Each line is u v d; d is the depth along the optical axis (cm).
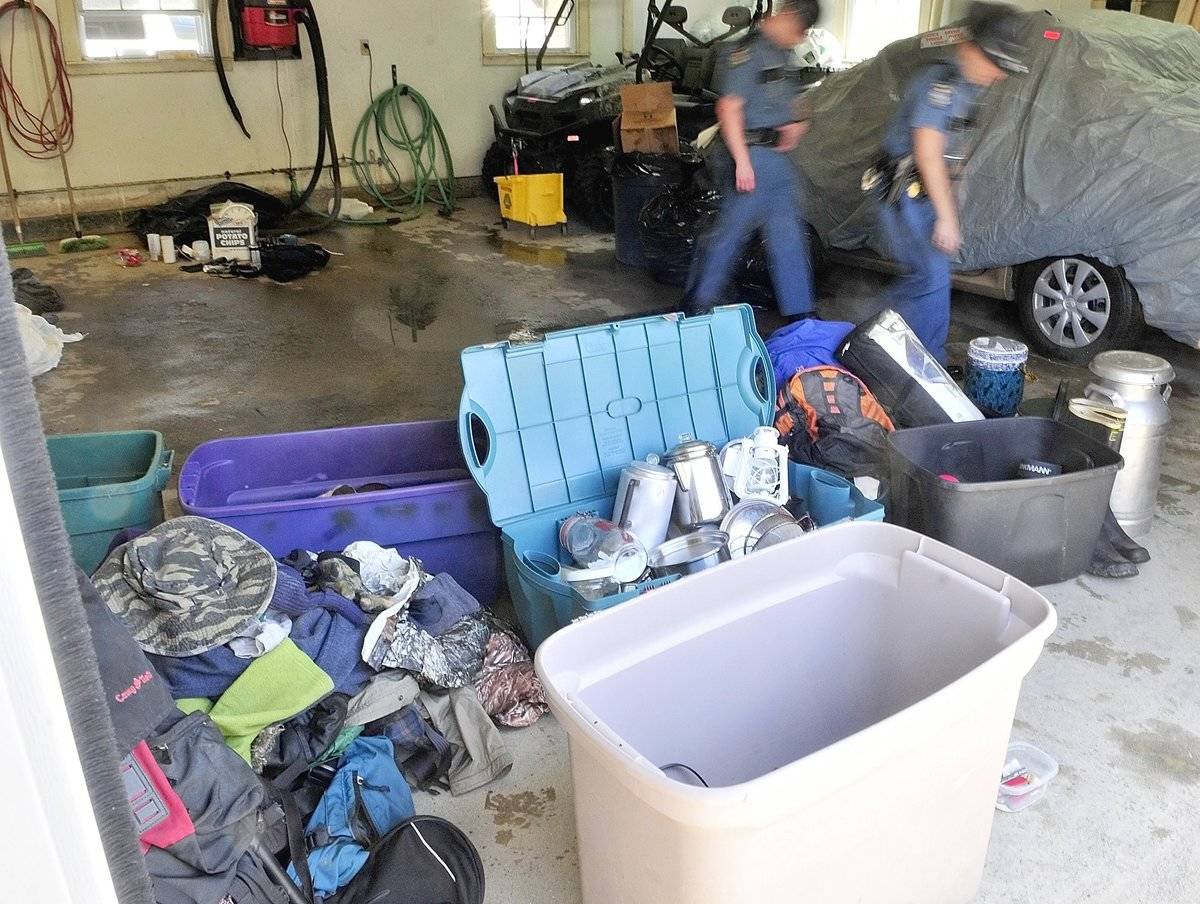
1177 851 177
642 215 541
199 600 178
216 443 251
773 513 233
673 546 222
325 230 712
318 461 262
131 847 53
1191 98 378
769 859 122
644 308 507
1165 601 253
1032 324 421
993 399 318
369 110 776
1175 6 639
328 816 170
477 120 827
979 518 237
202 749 144
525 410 237
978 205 407
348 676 191
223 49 712
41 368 420
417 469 269
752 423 270
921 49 441
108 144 691
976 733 140
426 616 213
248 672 176
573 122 704
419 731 194
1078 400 275
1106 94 381
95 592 110
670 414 257
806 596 172
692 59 699
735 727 171
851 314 466
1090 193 376
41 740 44
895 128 346
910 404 298
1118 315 389
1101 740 204
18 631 43
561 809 187
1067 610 249
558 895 168
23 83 652
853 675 184
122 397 396
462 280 569
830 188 470
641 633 153
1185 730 207
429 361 435
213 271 590
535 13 824
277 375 419
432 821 170
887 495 272
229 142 735
